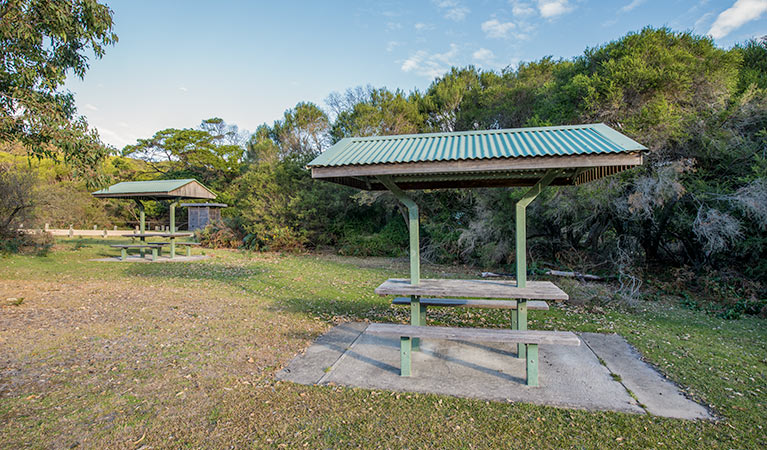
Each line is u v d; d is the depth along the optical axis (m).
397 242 16.38
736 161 8.27
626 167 4.10
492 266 12.12
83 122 7.72
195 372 3.88
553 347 4.77
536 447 2.63
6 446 2.56
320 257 15.48
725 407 3.22
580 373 3.94
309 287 8.80
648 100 8.46
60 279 9.27
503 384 3.67
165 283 8.98
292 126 20.88
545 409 3.16
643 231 9.77
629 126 8.26
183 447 2.62
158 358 4.23
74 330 5.18
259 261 13.66
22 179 14.24
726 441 2.71
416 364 4.18
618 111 8.51
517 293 3.90
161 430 2.82
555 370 4.02
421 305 4.88
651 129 8.01
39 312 6.06
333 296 7.85
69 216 18.81
